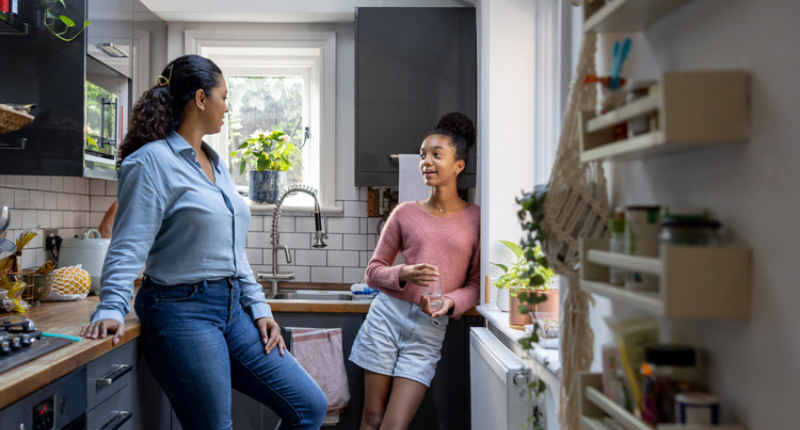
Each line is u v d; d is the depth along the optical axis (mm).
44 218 2625
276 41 3236
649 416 748
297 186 3057
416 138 2807
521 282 1897
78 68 2146
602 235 1014
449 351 2717
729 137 689
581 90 994
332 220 3238
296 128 3418
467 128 2424
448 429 2705
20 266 2410
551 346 1611
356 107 2809
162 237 1777
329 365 2637
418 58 2814
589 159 920
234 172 3404
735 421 715
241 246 1953
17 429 1240
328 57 3238
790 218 619
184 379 1763
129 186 1705
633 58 1016
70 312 2078
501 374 1767
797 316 608
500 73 2404
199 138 1916
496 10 2410
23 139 2088
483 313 2309
